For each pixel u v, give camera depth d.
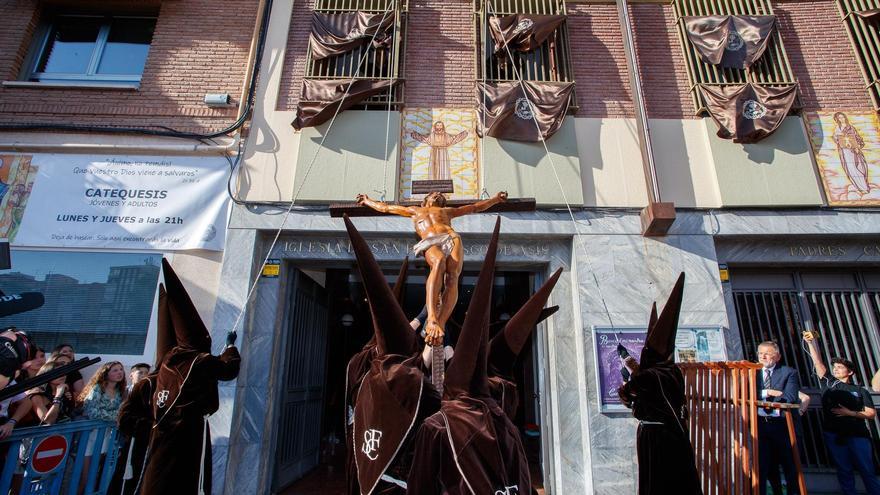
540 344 7.12
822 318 7.14
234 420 6.11
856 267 7.30
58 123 7.45
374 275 2.58
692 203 7.18
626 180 7.32
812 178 7.17
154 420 3.85
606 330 6.61
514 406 3.04
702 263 6.89
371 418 2.44
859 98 7.75
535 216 7.11
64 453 4.15
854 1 8.24
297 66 7.97
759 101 7.43
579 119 7.69
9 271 6.70
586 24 8.37
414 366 2.56
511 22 8.10
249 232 6.94
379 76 7.89
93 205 7.04
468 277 9.15
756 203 7.05
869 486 5.38
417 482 2.25
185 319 3.92
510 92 7.59
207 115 7.57
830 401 5.70
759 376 5.66
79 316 6.61
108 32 8.45
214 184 7.19
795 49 8.11
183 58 7.97
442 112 7.73
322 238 7.17
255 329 6.64
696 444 4.56
